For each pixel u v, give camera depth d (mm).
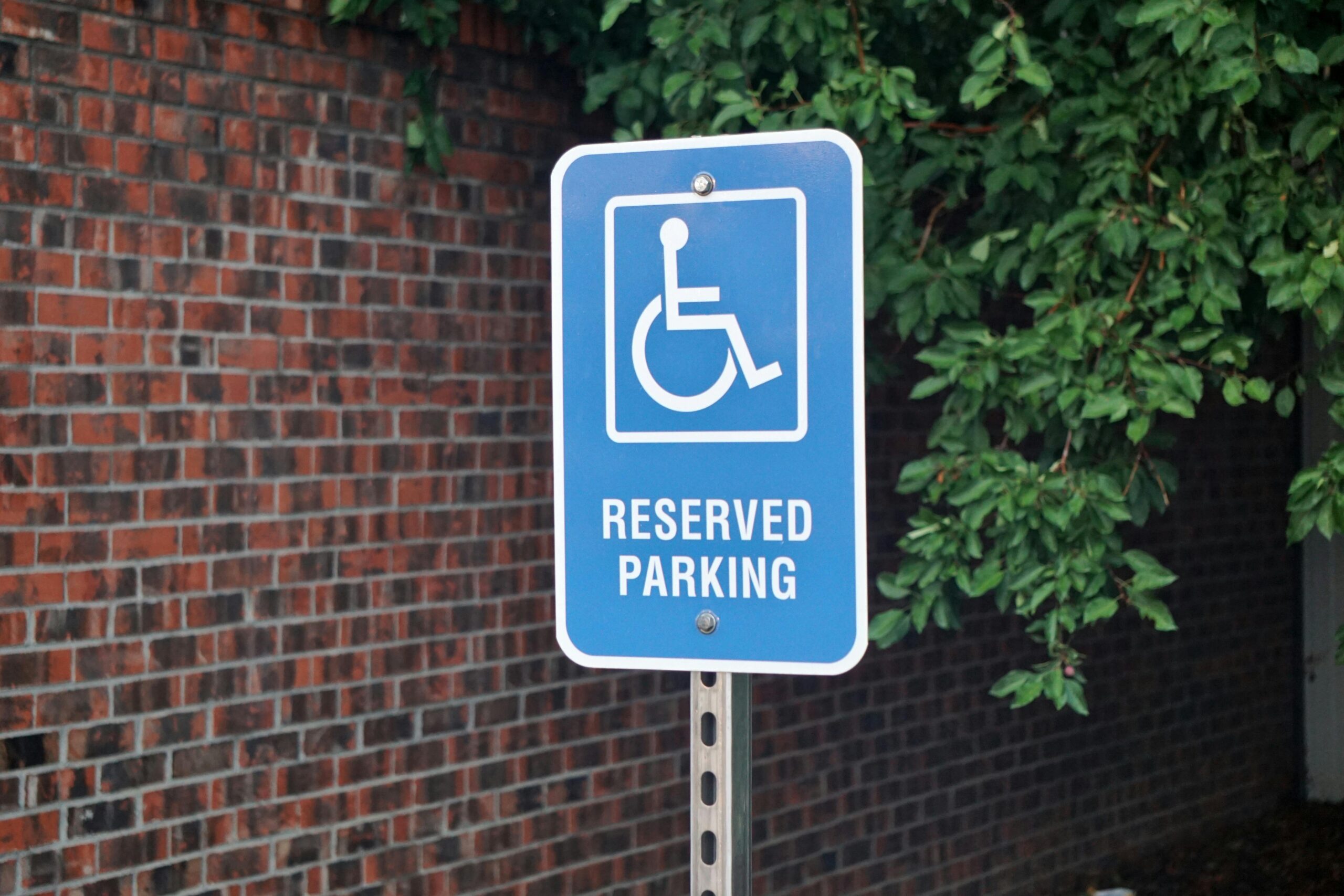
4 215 4641
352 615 5613
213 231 5188
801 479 2984
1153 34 5023
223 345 5211
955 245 6227
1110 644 9438
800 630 2988
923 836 8055
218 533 5195
